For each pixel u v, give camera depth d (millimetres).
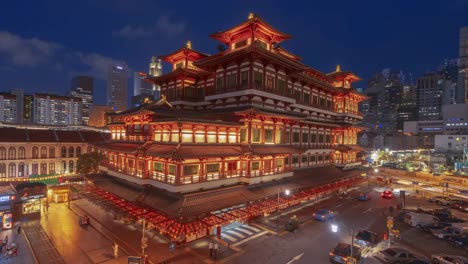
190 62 51938
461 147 129000
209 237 36656
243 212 36781
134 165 41312
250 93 39406
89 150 87000
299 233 39156
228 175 38406
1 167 72688
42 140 79500
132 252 32156
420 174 97375
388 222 38750
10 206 40562
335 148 64562
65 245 33906
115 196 42062
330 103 65562
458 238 38281
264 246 34625
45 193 48531
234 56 40250
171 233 30109
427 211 52312
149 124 39562
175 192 32594
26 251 32781
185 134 34156
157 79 53594
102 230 38438
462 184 84438
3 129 76438
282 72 46031
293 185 45312
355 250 31219
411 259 30297
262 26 41719
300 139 54844
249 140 39594
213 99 45281
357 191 71312
